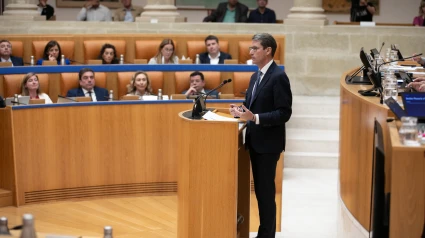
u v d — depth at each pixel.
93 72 9.09
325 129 10.77
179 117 5.74
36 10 12.57
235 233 5.61
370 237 4.51
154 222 7.45
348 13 16.06
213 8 16.38
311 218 7.69
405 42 12.13
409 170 4.11
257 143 5.89
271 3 16.17
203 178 5.61
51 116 8.10
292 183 9.17
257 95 5.90
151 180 8.49
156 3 12.45
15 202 7.99
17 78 9.08
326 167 9.95
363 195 5.12
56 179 8.19
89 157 8.29
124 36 10.84
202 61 10.50
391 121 4.58
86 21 12.29
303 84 12.37
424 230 4.13
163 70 9.50
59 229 7.16
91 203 8.18
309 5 12.36
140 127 8.39
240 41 10.73
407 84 6.56
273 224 6.02
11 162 7.96
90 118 8.25
